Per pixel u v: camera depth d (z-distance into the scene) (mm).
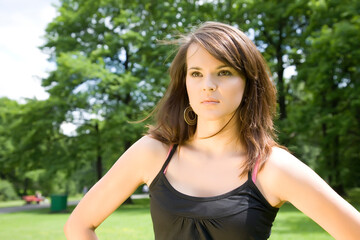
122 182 1079
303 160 17516
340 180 17156
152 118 1229
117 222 10102
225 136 1044
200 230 922
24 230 8992
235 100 1001
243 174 970
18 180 34719
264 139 1031
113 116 16125
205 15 17266
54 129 17359
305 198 915
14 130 17688
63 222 10984
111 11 18609
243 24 16328
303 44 16922
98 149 17703
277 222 9016
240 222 912
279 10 16859
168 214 964
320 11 15180
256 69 1037
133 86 15852
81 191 38438
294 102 19531
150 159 1074
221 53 965
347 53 13406
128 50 18453
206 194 970
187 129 1108
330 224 891
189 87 1021
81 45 18469
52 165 17578
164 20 17250
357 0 13773
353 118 15484
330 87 15195
